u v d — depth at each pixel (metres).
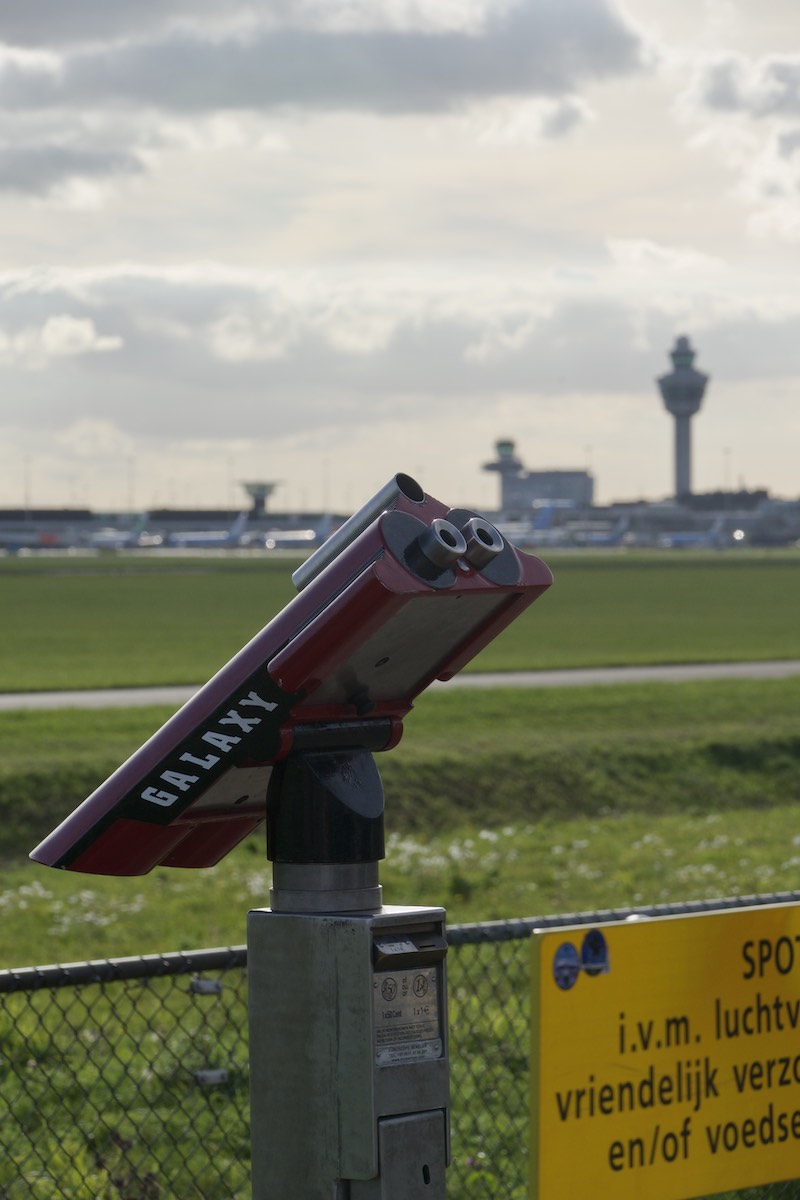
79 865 3.52
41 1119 8.11
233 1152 7.77
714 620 79.38
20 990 5.08
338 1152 3.49
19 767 24.23
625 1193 4.28
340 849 3.52
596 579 132.00
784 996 4.61
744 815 24.66
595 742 29.00
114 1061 9.19
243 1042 9.64
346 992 3.44
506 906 15.70
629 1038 4.29
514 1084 8.88
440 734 29.20
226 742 3.40
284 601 97.62
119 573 145.88
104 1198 7.10
